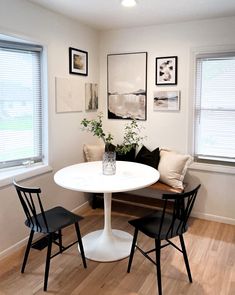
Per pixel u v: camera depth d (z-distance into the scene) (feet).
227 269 8.17
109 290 7.27
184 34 11.27
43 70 10.32
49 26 10.11
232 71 10.72
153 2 9.16
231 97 10.87
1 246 8.77
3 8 8.28
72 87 11.53
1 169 9.55
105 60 13.09
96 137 13.33
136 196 13.00
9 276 7.84
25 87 10.12
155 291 7.23
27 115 10.30
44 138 10.69
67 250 9.11
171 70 11.66
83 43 12.01
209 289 7.31
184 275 7.88
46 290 7.26
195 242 9.73
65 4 9.43
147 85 12.26
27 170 9.78
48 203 10.70
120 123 13.11
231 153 11.13
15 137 10.02
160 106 12.06
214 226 11.01
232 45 10.49
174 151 12.00
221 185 11.22
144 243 9.53
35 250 9.22
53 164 10.90
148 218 8.06
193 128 11.59
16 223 9.25
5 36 8.61
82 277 7.79
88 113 12.71
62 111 11.10
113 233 10.03
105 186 7.69
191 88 11.36
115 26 12.14
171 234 7.15
